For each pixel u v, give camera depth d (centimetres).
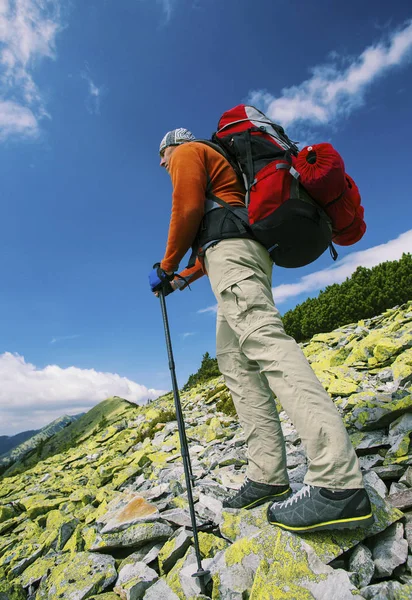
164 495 303
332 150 174
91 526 285
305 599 133
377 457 245
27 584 237
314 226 177
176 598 165
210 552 191
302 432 159
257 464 213
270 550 162
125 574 203
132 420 1137
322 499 153
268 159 190
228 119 212
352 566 149
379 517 165
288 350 170
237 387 222
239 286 184
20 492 655
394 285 1142
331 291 1344
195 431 555
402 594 131
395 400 301
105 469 516
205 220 199
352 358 571
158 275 213
